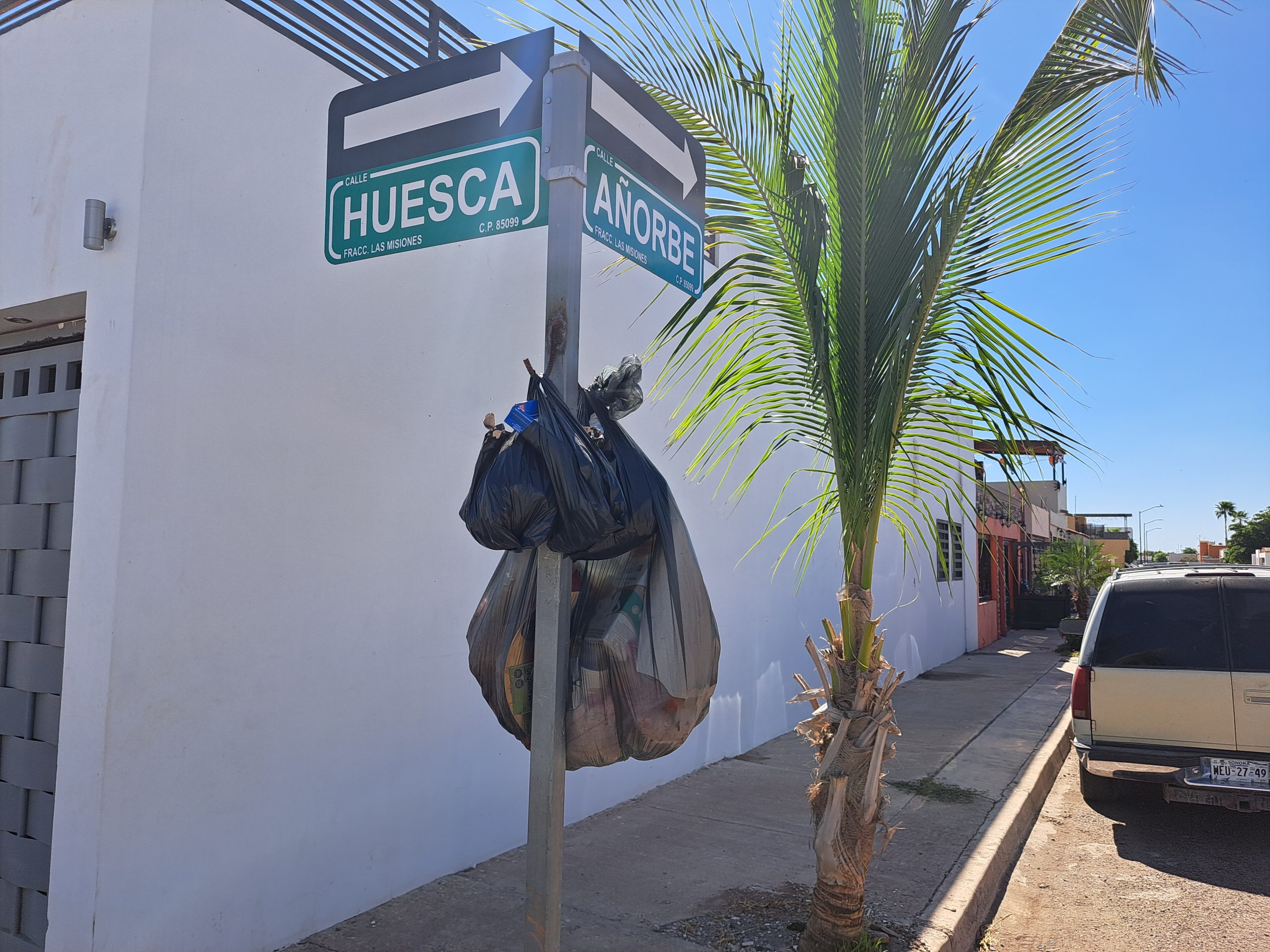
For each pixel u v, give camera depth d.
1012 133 3.22
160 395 3.14
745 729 7.36
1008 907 4.64
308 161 3.73
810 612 8.75
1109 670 6.07
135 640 3.04
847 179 3.42
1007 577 20.69
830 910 3.53
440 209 2.34
